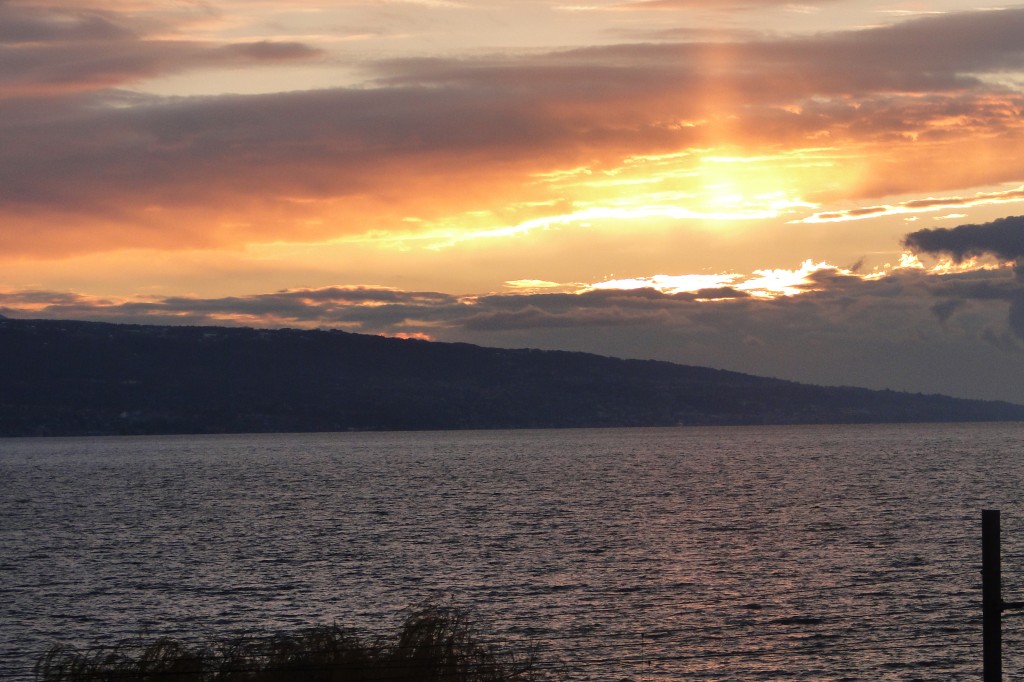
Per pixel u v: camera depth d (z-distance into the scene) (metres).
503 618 60.25
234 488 172.62
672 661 50.75
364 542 94.75
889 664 49.69
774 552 83.75
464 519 113.44
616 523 106.94
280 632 57.75
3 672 50.00
